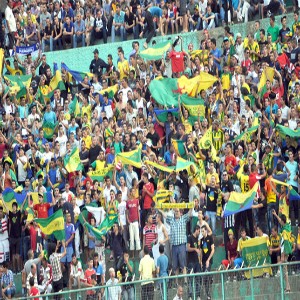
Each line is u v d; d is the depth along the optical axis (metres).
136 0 144.50
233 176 114.25
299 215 113.69
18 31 146.62
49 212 114.06
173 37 141.38
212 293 97.44
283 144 117.00
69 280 107.38
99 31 144.88
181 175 113.69
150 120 124.62
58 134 125.31
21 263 114.88
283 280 99.00
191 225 110.50
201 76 126.19
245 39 131.12
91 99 130.38
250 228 110.19
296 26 131.88
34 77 136.12
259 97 124.06
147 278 101.00
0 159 125.06
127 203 111.81
